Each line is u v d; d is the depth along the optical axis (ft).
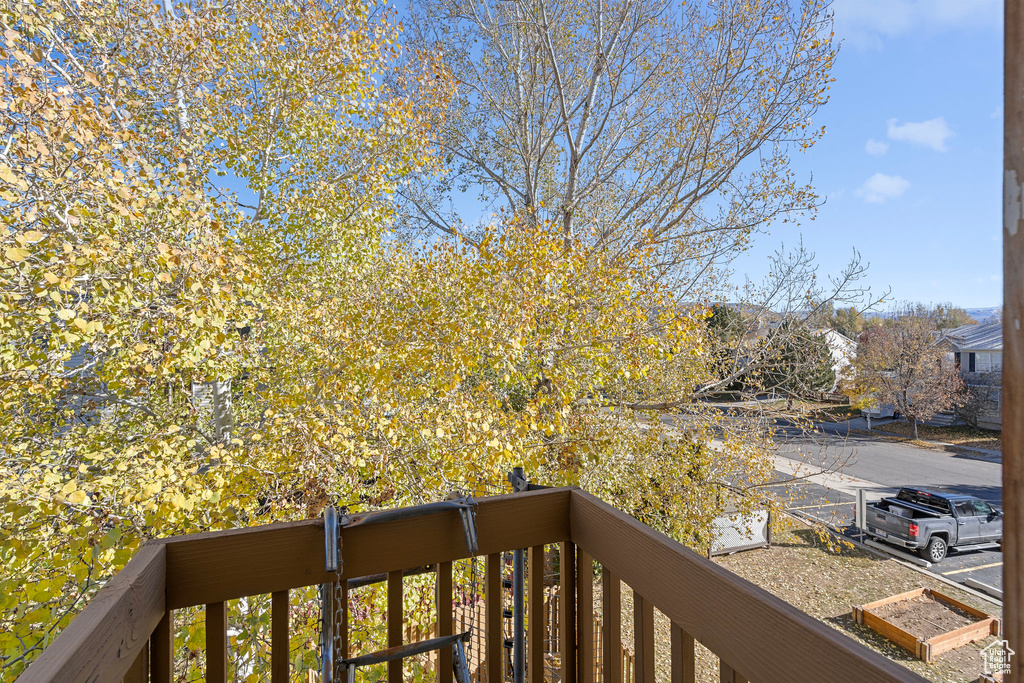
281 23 20.72
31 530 10.46
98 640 2.22
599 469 24.06
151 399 19.24
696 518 27.53
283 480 14.07
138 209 13.50
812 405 28.55
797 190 28.30
